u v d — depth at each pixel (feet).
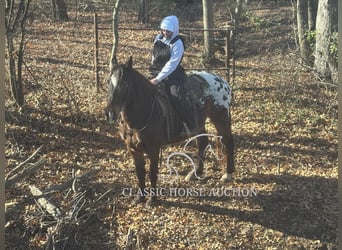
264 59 37.91
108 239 17.69
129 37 44.55
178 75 18.75
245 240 17.81
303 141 25.36
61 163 22.20
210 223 18.57
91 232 17.94
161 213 19.03
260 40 44.19
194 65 36.19
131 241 17.34
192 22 53.52
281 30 47.11
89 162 22.48
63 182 20.63
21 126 24.81
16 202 18.88
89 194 19.84
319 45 32.30
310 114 28.22
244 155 23.72
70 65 34.19
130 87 16.67
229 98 20.92
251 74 34.27
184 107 18.72
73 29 46.55
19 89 26.03
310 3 36.91
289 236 18.06
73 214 17.51
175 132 18.88
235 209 19.47
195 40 43.70
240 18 49.93
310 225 18.62
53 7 50.96
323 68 32.17
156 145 18.26
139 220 18.57
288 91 30.86
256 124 27.02
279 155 23.89
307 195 20.45
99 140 24.41
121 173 21.67
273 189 20.88
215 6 55.26
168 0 57.57
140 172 19.11
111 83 16.39
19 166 18.75
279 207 19.65
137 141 17.88
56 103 27.45
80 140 24.27
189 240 17.70
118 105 16.29
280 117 27.58
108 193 20.01
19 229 17.83
